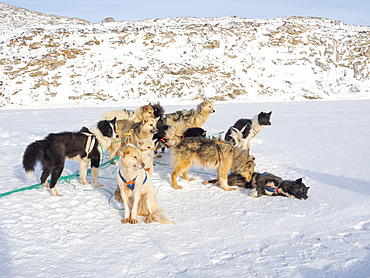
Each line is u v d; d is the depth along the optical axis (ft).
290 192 19.36
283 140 37.70
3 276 10.54
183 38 134.82
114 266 11.50
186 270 11.34
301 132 43.14
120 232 14.44
